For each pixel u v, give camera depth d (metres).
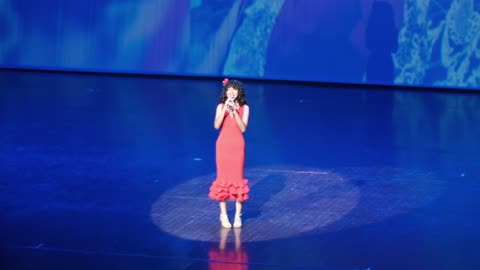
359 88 23.16
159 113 18.53
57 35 24.61
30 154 14.43
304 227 10.59
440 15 22.72
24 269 8.80
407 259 9.36
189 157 14.48
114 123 17.33
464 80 22.89
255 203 11.73
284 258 9.34
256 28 23.67
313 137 16.52
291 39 23.56
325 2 23.25
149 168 13.62
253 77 23.88
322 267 9.03
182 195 12.04
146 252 9.47
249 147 15.41
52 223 10.52
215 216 11.04
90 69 24.59
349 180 13.12
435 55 22.94
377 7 23.03
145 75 24.45
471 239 10.15
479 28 22.55
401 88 23.30
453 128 17.72
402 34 23.02
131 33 24.30
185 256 9.35
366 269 8.99
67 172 13.24
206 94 21.31
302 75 23.69
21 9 24.64
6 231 10.12
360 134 16.91
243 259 9.27
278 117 18.47
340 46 23.41
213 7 23.77
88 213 11.03
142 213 11.10
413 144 16.05
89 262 9.08
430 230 10.52
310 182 12.96
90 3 24.34
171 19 24.08
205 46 23.98
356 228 10.57
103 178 12.91
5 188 12.20
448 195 12.28
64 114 18.16
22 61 24.78
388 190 12.55
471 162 14.59
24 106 18.95
